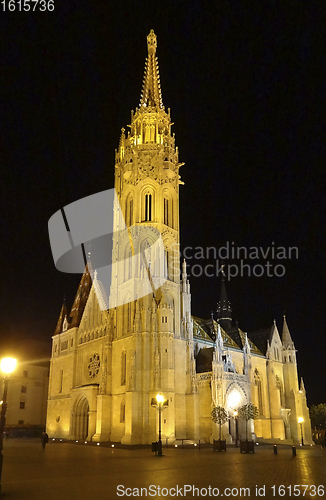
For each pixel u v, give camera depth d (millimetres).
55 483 25703
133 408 74688
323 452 60594
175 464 37656
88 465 36531
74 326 103625
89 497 21062
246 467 35312
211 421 79312
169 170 97500
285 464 38531
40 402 127375
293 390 110625
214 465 36812
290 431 106688
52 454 49688
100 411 81938
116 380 83438
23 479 27484
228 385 84062
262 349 113625
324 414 142875
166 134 103875
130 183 97438
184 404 81375
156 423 74188
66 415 97375
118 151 106375
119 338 85750
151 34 114562
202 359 89438
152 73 109375
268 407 104375
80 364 98188
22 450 56812
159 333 80562
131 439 72625
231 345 105062
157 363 77562
